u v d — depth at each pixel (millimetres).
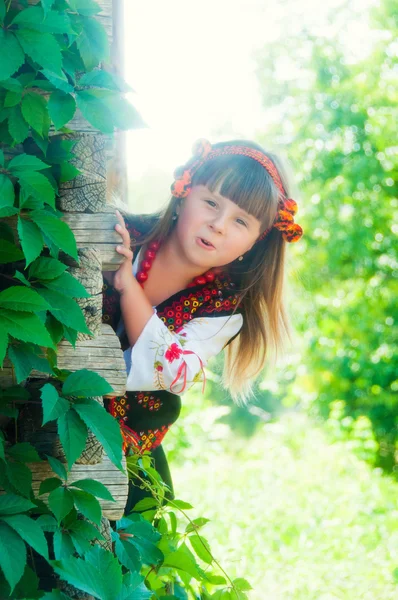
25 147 1770
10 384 1746
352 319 9414
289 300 2609
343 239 9430
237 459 8062
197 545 2271
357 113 9742
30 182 1530
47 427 1783
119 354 1828
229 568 4289
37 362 1614
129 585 1626
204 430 6832
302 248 9289
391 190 9539
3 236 1652
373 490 6617
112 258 1855
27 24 1510
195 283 2303
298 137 9977
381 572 4496
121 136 4324
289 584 4227
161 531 2283
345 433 8617
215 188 2150
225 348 2574
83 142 1812
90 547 1646
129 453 2307
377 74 9789
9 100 1574
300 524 5348
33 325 1494
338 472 7289
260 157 2225
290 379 10352
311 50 10211
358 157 9641
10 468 1610
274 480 6773
